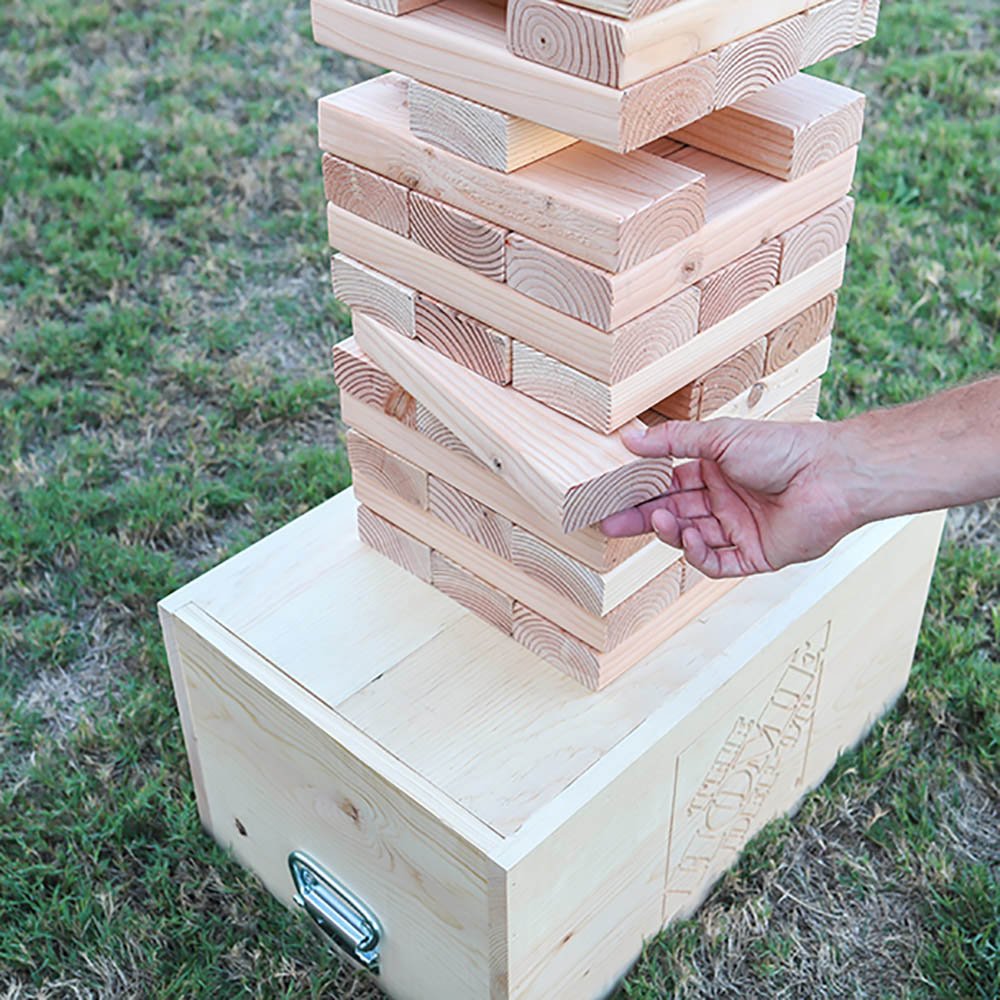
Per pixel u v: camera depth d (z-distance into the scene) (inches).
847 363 109.4
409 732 58.8
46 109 147.4
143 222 127.0
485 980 58.4
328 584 67.2
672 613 62.4
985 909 69.5
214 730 68.0
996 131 138.6
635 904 64.2
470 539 62.1
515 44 46.9
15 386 109.2
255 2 171.6
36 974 68.5
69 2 169.5
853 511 56.3
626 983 66.3
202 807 74.3
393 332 59.3
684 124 47.9
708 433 54.2
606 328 49.6
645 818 60.7
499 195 50.6
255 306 118.5
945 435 54.8
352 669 62.2
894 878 72.2
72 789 76.0
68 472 99.6
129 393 107.2
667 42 45.1
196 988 66.6
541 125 47.7
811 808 75.0
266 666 62.4
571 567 57.1
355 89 56.9
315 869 66.6
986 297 117.0
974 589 87.7
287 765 63.5
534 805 55.1
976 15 166.9
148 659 84.8
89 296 119.9
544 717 59.4
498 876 52.6
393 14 50.7
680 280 51.6
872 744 78.3
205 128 142.1
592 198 48.4
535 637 62.1
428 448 60.7
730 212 52.6
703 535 59.7
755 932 69.5
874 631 73.1
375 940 65.4
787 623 64.0
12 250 124.6
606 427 52.7
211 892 72.4
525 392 55.3
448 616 65.2
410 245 55.7
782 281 57.7
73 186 132.0
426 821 55.2
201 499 97.2
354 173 56.1
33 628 87.2
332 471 98.7
